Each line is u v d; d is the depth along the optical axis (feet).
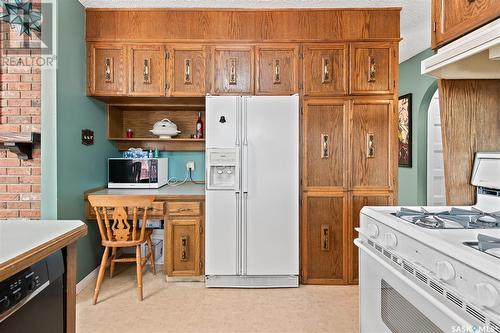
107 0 8.73
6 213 7.95
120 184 10.00
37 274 2.95
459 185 4.83
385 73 8.98
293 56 9.07
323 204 9.05
